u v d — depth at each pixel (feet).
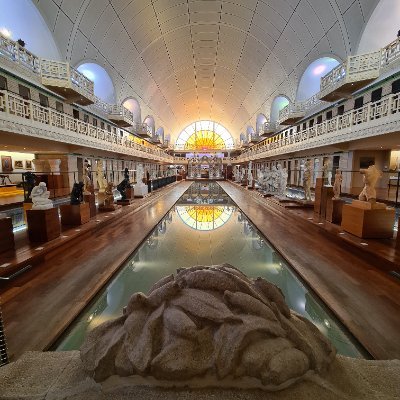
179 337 5.55
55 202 44.42
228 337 5.49
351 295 13.39
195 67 119.44
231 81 125.80
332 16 52.03
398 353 9.16
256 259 20.84
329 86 52.19
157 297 6.38
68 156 61.00
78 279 15.52
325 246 22.15
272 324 5.71
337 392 5.55
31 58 46.65
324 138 49.14
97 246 22.40
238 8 72.18
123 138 81.05
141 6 65.98
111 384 5.77
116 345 5.80
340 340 10.61
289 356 5.28
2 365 7.37
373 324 10.91
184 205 51.13
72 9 52.44
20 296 13.42
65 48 56.18
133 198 56.54
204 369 5.32
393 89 41.98
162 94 129.90
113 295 15.03
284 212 37.76
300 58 70.79
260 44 81.87
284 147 75.56
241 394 5.34
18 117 32.86
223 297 6.18
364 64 44.73
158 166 162.30
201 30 87.86
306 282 15.31
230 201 57.47
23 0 44.50
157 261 20.48
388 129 30.96
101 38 64.69
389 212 20.88
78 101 61.26
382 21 45.21
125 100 94.63
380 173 20.95
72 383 6.30
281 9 62.80
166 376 5.34
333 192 30.71
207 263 20.07
